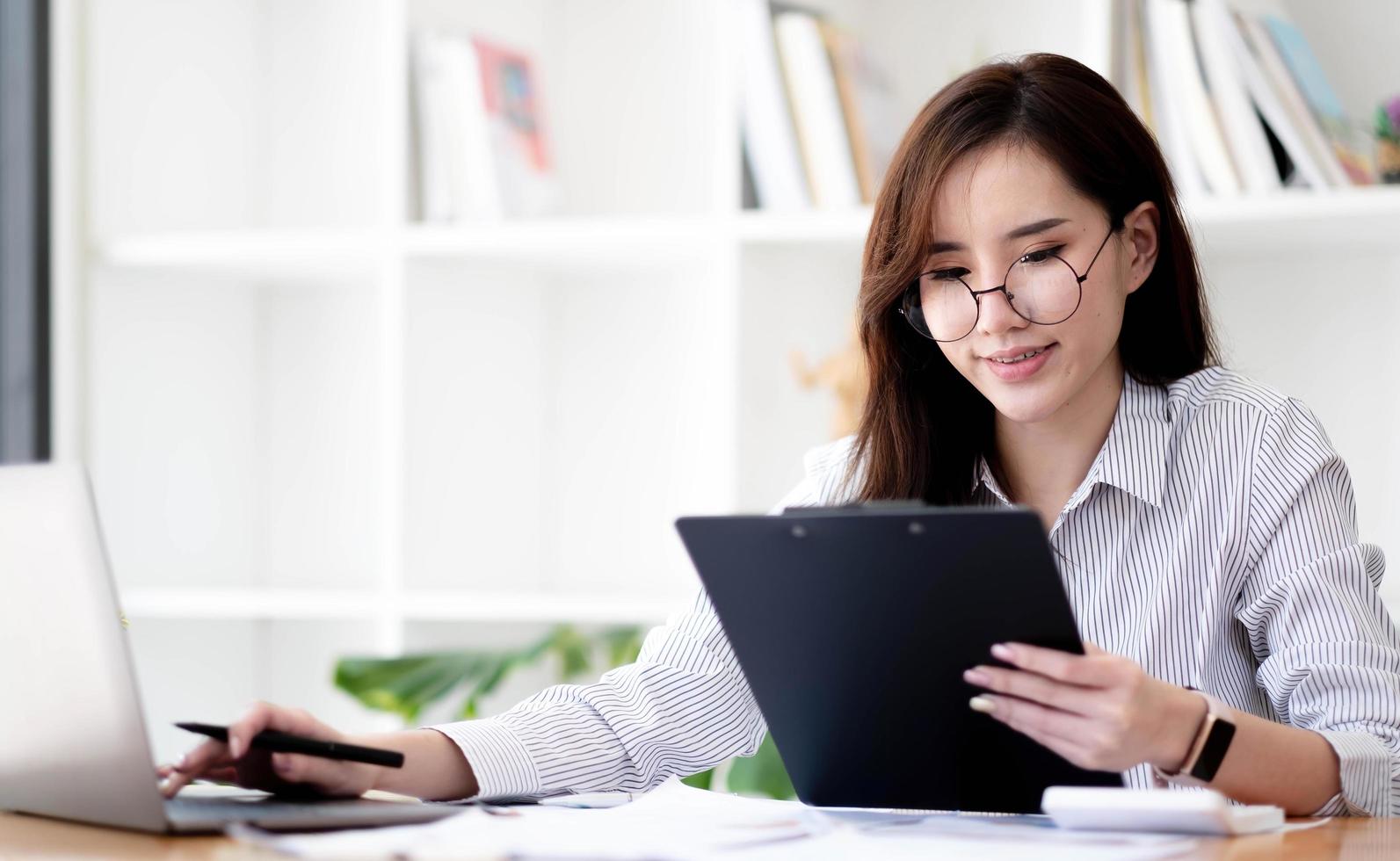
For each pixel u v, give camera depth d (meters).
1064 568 1.31
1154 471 1.27
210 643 2.59
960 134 1.20
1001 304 1.20
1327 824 0.98
